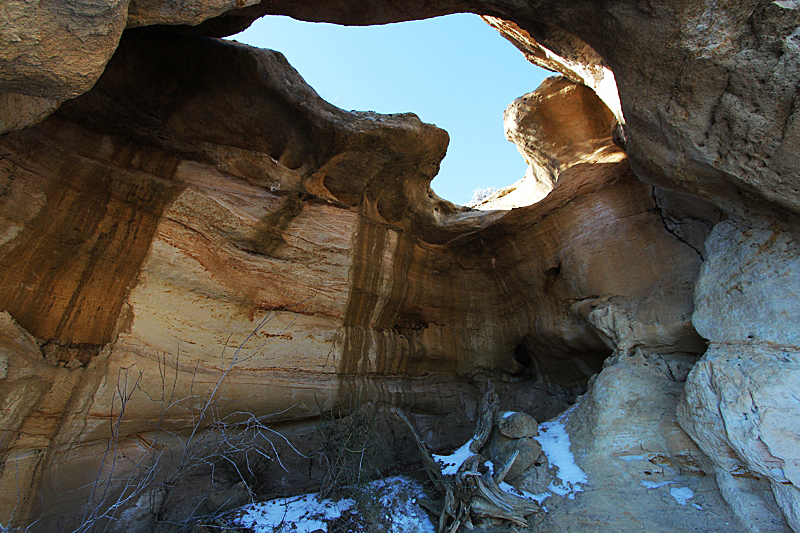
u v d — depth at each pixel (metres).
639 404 4.88
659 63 3.68
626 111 4.29
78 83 2.30
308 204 5.91
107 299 4.21
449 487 4.41
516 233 7.60
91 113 4.25
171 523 4.20
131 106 4.69
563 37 5.51
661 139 4.19
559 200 7.07
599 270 6.36
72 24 2.04
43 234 3.79
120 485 4.10
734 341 4.08
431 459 5.06
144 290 4.48
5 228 3.52
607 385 5.14
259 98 5.63
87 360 4.01
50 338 3.82
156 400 4.38
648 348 5.38
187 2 2.64
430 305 7.81
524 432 4.86
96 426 4.02
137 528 4.10
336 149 6.28
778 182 3.64
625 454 4.62
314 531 4.21
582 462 4.79
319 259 6.04
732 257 4.40
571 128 8.55
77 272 4.02
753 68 3.22
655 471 4.43
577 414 5.50
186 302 4.79
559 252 7.05
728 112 3.54
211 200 4.97
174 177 4.79
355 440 5.30
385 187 7.15
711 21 3.23
